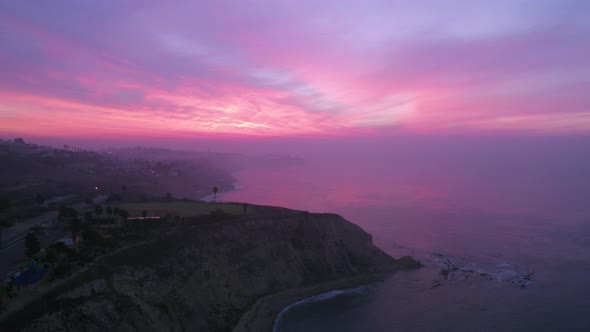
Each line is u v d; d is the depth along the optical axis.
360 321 59.84
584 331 56.03
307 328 57.72
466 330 56.59
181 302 53.06
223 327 54.59
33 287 42.75
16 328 35.78
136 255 54.03
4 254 56.75
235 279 64.75
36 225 76.94
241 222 75.81
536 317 60.56
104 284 45.75
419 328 57.59
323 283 72.94
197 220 75.06
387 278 78.12
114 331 42.00
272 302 64.56
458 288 72.94
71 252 51.03
